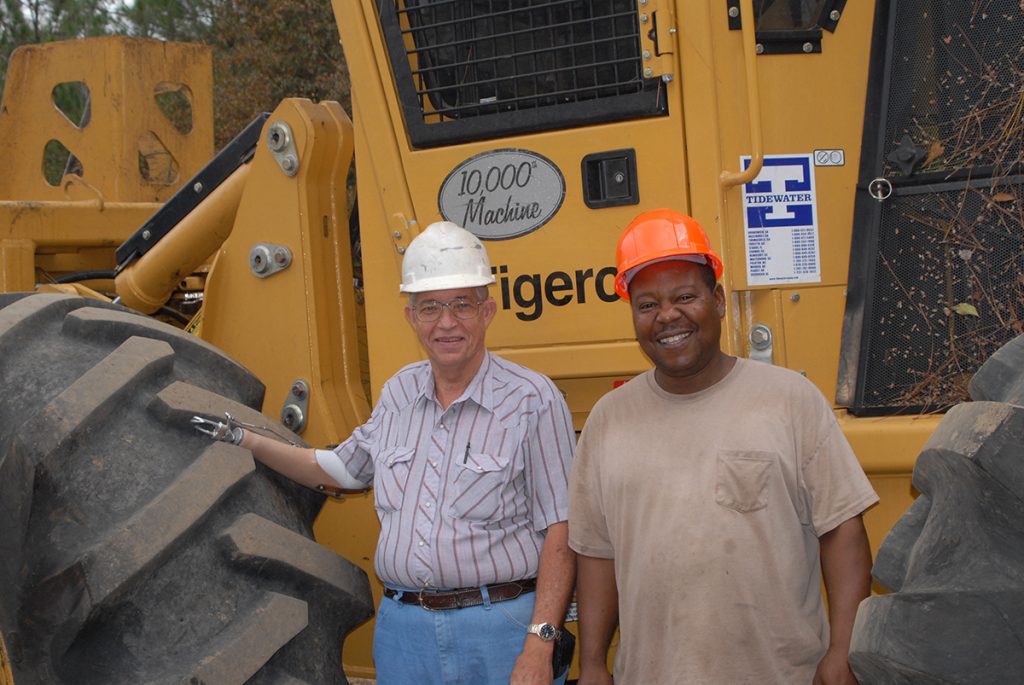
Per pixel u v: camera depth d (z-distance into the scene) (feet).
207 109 17.22
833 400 8.21
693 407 7.23
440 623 8.02
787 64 8.19
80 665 7.26
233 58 34.96
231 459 7.83
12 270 14.32
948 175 7.97
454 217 9.01
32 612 7.38
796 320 8.21
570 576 8.02
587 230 8.57
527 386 8.20
